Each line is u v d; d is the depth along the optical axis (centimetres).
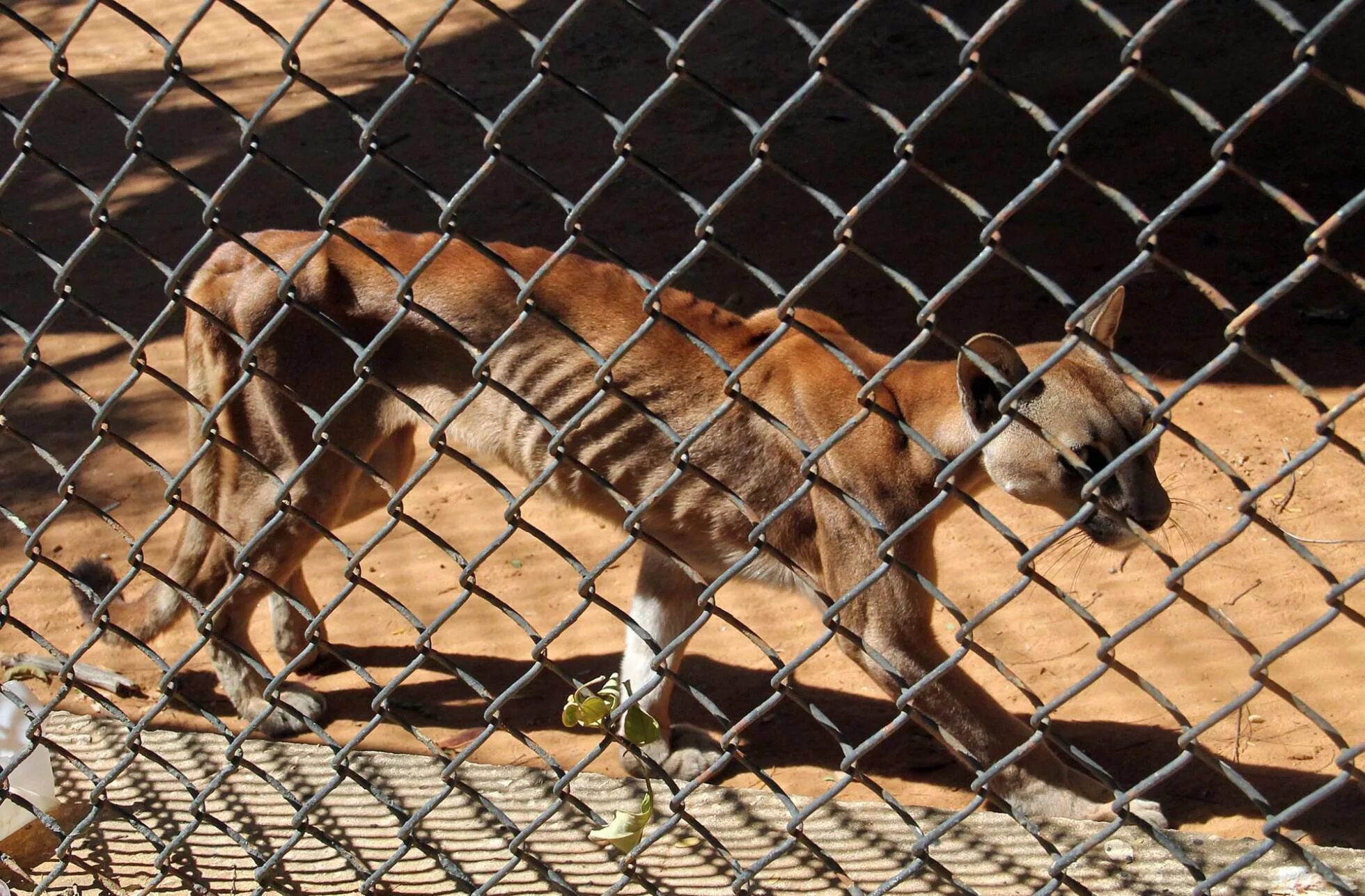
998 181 1026
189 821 475
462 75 1291
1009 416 272
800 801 472
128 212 1071
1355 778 270
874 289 897
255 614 661
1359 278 227
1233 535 259
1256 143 1036
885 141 1110
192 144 1189
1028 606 609
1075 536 536
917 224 974
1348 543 622
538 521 705
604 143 1145
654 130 1162
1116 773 504
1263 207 948
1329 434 242
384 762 508
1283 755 503
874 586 498
